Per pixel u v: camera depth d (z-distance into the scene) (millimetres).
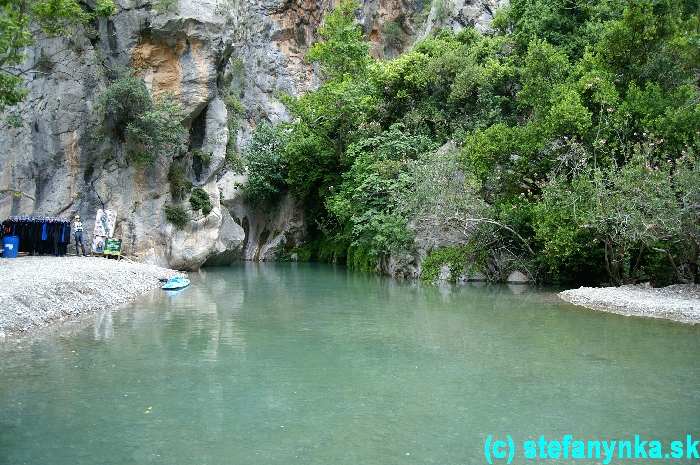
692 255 19578
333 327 14914
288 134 43562
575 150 21500
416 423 8203
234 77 49156
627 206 19109
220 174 39281
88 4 29016
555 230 21984
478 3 42562
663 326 15125
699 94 22422
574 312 17281
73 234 28688
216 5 31750
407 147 30875
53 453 7086
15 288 15797
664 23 23391
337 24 42344
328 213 39875
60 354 11773
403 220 27766
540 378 10391
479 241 25750
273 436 7699
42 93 28250
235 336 13711
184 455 7070
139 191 30156
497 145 24609
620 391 9641
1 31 16500
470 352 12258
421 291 22609
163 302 19156
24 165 27828
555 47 29703
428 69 33938
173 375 10406
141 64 30578
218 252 33344
